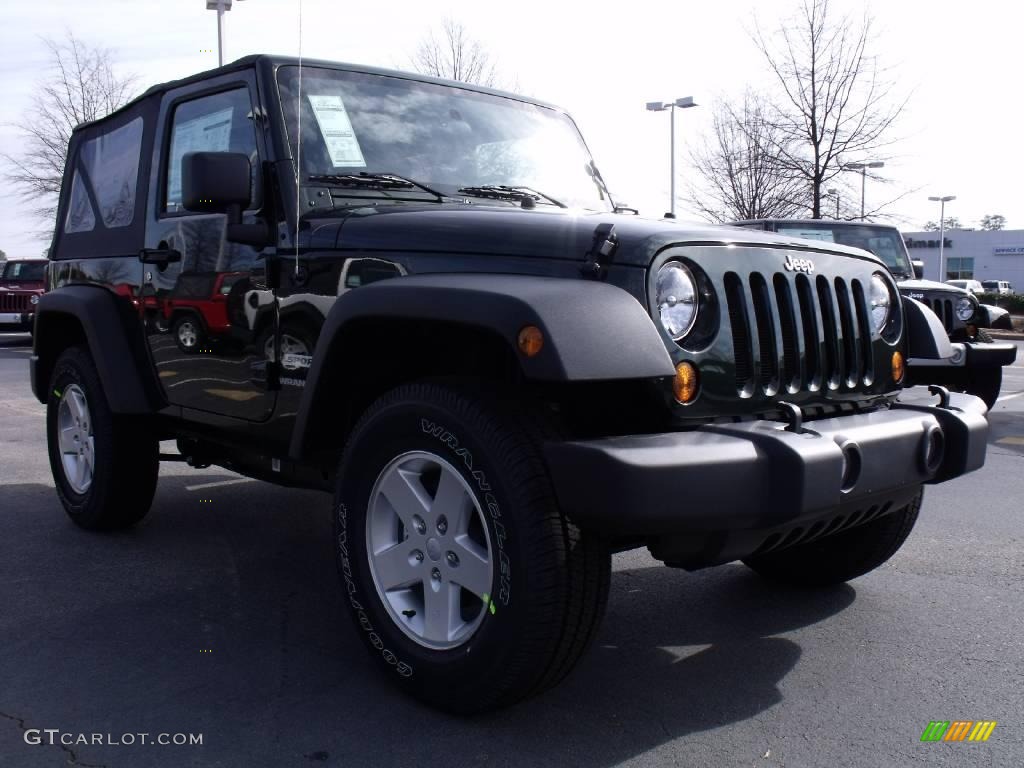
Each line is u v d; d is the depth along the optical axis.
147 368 4.08
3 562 4.12
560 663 2.48
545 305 2.35
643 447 2.32
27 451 6.86
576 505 2.33
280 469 3.62
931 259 75.94
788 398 2.80
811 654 3.20
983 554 4.38
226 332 3.52
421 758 2.46
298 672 2.99
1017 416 9.05
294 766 2.42
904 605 3.69
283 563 4.16
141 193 4.11
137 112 4.26
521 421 2.51
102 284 4.35
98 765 2.41
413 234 2.88
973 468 3.05
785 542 2.73
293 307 3.19
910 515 3.54
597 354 2.32
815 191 21.25
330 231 3.09
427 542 2.69
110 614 3.50
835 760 2.48
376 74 3.66
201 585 3.84
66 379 4.56
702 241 2.66
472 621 2.63
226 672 2.99
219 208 3.23
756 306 2.76
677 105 23.14
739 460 2.37
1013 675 3.03
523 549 2.41
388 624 2.78
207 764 2.42
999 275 73.69
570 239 2.62
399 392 2.76
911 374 6.41
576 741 2.56
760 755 2.50
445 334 2.80
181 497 5.39
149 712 2.71
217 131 3.66
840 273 3.05
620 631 3.41
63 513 5.00
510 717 2.70
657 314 2.53
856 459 2.61
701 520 2.34
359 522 2.86
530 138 3.98
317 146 3.35
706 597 3.78
